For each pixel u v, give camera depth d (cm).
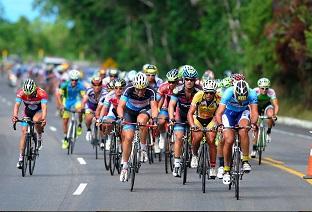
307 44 9931
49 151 6103
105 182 4362
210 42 15275
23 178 4531
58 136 7388
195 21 17788
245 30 12181
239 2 14688
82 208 3444
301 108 11138
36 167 5091
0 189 4069
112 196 3819
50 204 3556
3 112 10562
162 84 5019
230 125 4003
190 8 17762
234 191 4031
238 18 14225
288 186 4256
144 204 3559
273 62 11575
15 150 6178
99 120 4881
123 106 4153
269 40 11325
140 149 4275
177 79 4944
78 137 7406
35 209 3412
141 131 4459
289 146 6869
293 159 5747
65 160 5503
